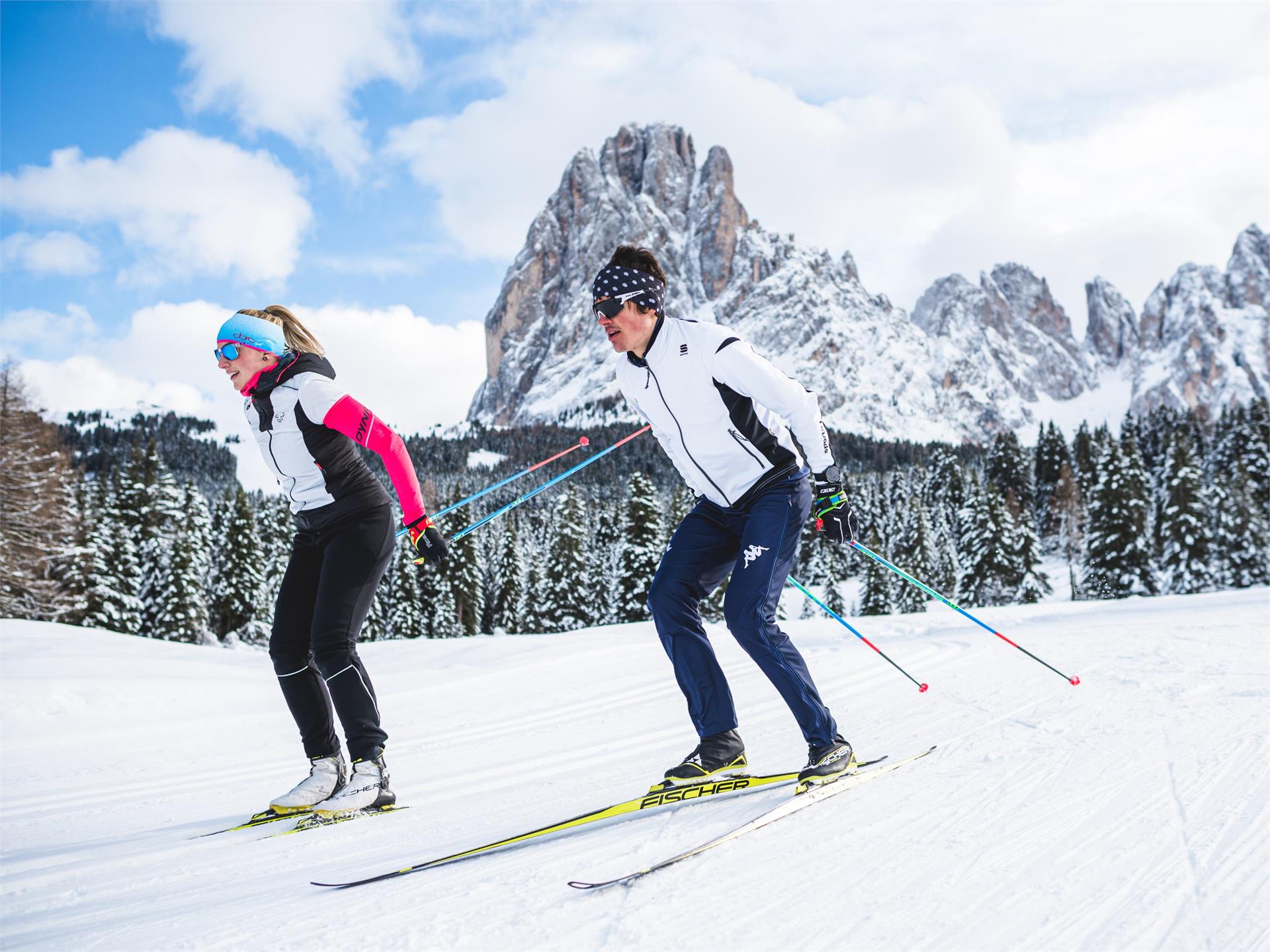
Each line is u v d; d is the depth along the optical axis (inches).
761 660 89.5
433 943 53.7
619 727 162.1
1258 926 49.3
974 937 50.0
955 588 1672.0
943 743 105.7
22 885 82.9
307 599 110.1
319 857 83.2
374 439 102.2
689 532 97.7
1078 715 116.3
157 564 1150.3
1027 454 2365.9
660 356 90.5
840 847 67.2
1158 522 1328.7
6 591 843.4
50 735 198.8
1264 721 101.9
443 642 393.4
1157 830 66.8
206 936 59.6
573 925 54.9
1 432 842.2
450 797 110.7
